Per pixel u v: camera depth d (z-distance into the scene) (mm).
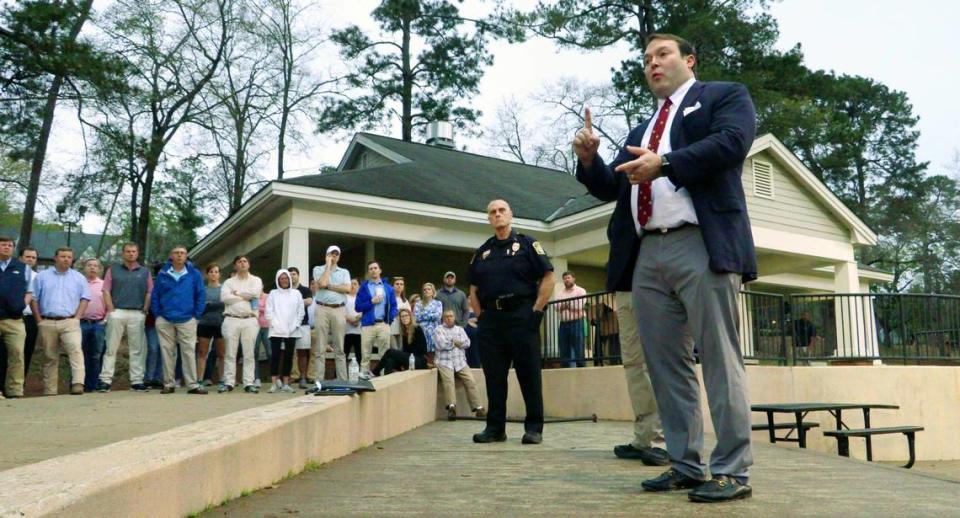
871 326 10781
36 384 13438
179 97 29344
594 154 3562
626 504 3162
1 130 18844
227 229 16844
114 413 7090
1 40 17547
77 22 19359
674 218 3252
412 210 15180
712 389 3246
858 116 46938
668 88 3539
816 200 16500
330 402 4812
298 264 14250
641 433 4852
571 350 10844
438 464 4641
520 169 23328
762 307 10305
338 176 15641
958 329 11188
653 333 3426
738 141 3113
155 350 10781
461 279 18641
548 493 3494
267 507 3086
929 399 10602
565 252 16703
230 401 8383
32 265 10422
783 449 6051
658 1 28328
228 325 9984
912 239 45344
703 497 3168
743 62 29203
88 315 10430
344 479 3947
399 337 11922
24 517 1794
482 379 10758
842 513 2945
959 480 4051
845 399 10297
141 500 2383
